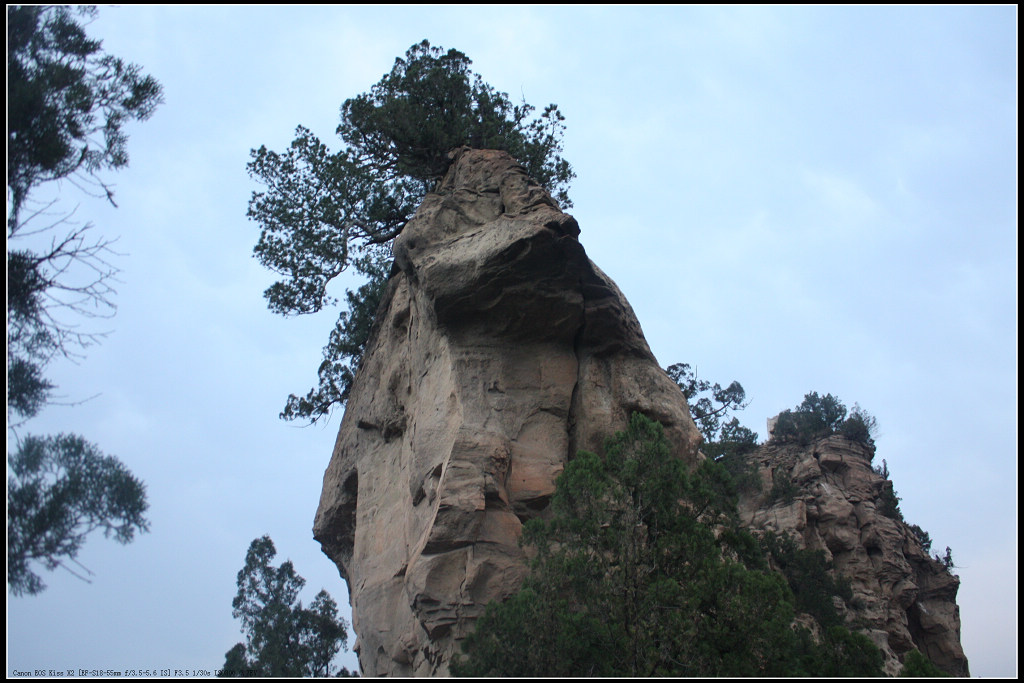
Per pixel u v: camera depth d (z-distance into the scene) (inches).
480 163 1168.2
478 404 965.8
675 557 818.2
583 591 786.8
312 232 1473.9
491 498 902.4
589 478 841.5
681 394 1070.4
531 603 769.6
